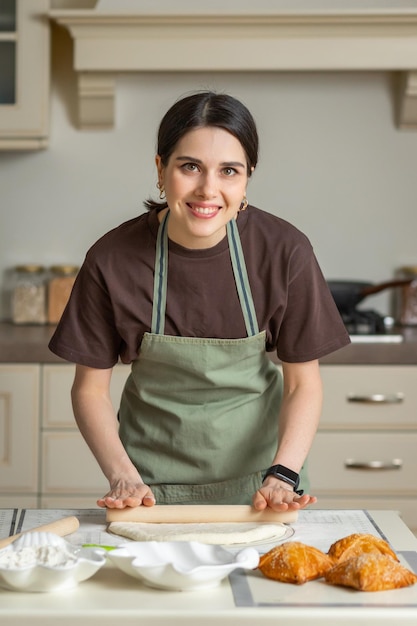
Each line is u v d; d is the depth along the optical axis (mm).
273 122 3936
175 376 2098
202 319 2031
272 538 1744
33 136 3660
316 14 3484
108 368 2100
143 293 2014
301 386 2096
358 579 1447
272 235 2025
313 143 3947
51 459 3344
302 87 3924
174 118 1792
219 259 1999
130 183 3951
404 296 3904
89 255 2037
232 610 1374
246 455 2145
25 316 3840
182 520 1834
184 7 3652
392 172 3959
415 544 1705
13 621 1363
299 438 2027
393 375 3338
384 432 3346
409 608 1382
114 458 1984
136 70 3684
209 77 3904
